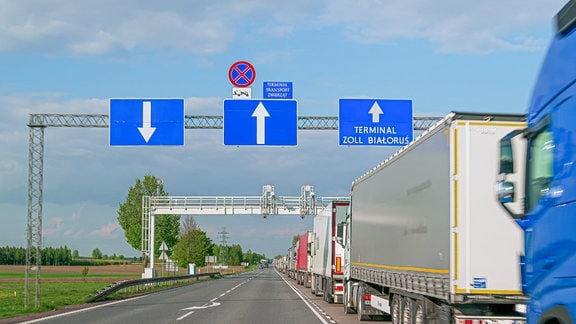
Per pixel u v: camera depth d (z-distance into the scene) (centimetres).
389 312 1727
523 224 797
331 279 2930
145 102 2609
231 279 8025
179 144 2600
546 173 732
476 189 1122
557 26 715
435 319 1291
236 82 2594
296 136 2594
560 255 692
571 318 664
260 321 2078
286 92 2606
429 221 1261
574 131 665
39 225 2802
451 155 1128
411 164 1417
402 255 1488
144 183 9719
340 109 2606
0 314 2317
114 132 2608
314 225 3975
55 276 8688
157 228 8975
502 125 1132
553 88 718
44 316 2247
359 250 2117
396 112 2609
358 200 2162
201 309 2605
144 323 1983
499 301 1109
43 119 2786
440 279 1181
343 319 2173
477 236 1113
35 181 2802
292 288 4941
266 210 5694
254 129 2588
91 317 2200
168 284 5425
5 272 10612
